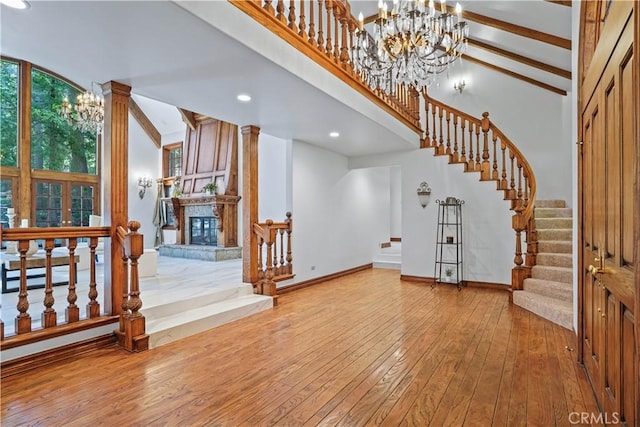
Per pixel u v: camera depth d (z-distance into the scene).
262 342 3.38
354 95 4.27
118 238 3.29
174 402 2.28
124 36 2.49
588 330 2.59
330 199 6.73
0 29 2.37
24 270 2.79
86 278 5.56
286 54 3.10
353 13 6.88
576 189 3.01
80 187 8.53
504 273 5.71
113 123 3.29
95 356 3.01
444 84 7.41
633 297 1.49
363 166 7.19
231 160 7.91
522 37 4.89
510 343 3.31
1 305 4.00
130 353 3.08
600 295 2.13
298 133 5.38
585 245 2.68
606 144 1.91
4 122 7.45
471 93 7.18
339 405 2.25
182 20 2.29
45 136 8.03
